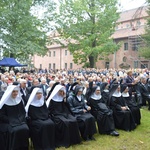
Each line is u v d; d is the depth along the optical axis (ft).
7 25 73.26
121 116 23.45
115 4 96.27
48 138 17.65
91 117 20.56
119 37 130.11
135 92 33.24
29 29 78.07
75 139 19.19
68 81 36.40
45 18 88.02
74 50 106.01
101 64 140.26
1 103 16.63
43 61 186.09
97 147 18.74
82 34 100.22
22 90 25.18
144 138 21.12
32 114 18.20
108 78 42.50
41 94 18.74
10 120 16.99
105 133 21.98
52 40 94.73
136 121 25.23
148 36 83.61
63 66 165.48
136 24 67.00
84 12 98.17
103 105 22.93
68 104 20.52
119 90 24.40
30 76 43.14
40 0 83.71
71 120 19.22
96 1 97.14
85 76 49.34
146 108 33.76
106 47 96.02
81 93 21.81
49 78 42.45
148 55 95.55
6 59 70.18
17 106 17.69
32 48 72.79
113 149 18.42
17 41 73.87
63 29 94.22
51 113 19.66
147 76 41.60
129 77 34.22
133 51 122.11
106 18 95.96
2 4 76.69
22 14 75.56
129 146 19.13
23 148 16.96
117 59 132.67
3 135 16.44
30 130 17.84
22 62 89.56
